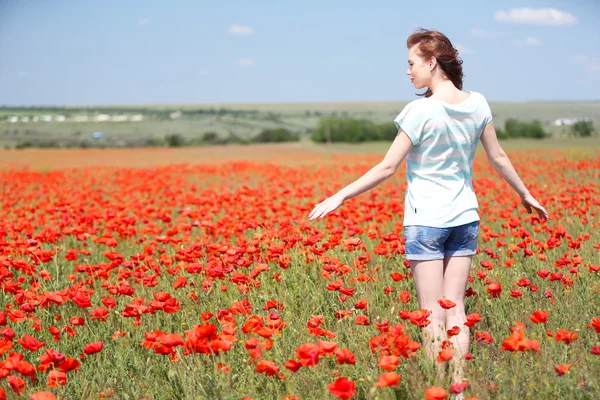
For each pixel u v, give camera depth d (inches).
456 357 152.8
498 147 169.2
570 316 188.4
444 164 159.6
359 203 416.2
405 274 224.1
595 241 281.6
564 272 230.7
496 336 181.2
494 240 311.1
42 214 434.3
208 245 246.5
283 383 148.9
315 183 681.6
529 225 349.1
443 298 160.1
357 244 219.3
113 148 3024.1
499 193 482.3
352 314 185.2
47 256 244.1
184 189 693.3
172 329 201.8
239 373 161.6
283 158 1560.0
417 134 157.0
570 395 135.2
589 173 674.8
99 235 382.9
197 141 3385.8
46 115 7780.5
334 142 2704.2
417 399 136.4
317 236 234.4
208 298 216.2
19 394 140.5
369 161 1184.8
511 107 6003.9
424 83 164.2
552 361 153.0
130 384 163.5
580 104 6919.3
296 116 7096.5
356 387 147.2
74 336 194.9
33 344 152.2
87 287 248.4
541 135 2242.9
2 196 577.9
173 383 158.4
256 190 471.2
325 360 159.8
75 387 159.8
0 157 1964.8
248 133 4768.7
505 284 218.1
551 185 533.3
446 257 164.1
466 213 159.6
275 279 223.0
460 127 159.5
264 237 259.9
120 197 545.6
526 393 138.9
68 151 2486.5
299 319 198.5
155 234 329.4
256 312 203.0
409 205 162.1
